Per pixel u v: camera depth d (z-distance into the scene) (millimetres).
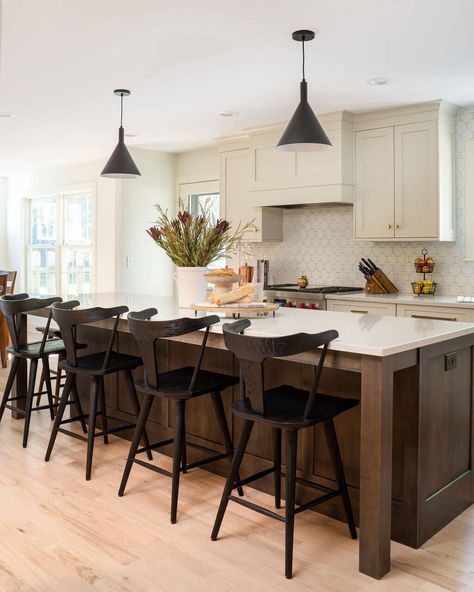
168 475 2623
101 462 3291
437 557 2314
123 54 3455
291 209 5828
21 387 4160
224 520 2605
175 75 3844
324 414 2246
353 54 3436
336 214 5488
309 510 2709
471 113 4617
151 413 3486
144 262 6973
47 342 4031
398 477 2418
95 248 7238
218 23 2984
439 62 3582
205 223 3541
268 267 5953
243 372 2254
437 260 4859
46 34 3145
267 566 2230
